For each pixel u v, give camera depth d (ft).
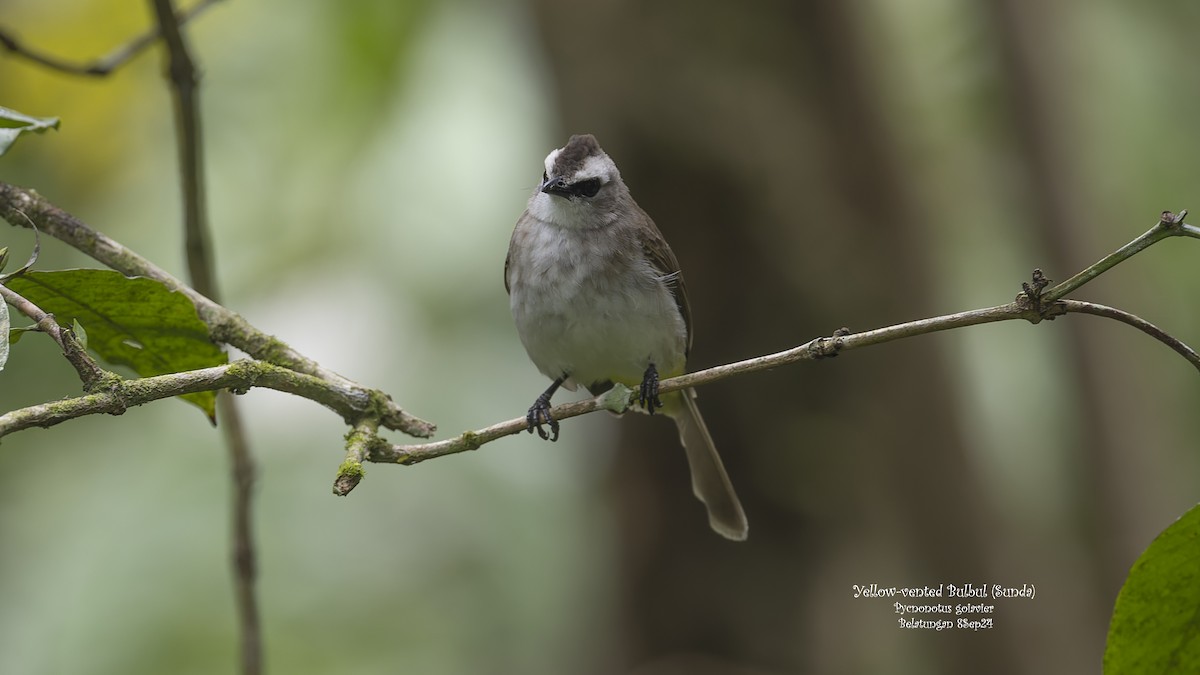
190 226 24.25
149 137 40.19
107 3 38.42
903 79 40.01
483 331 38.93
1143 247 16.56
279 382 17.42
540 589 39.29
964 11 40.40
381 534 39.17
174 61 24.16
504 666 38.78
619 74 36.73
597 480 40.09
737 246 37.19
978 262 41.75
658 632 37.83
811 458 37.06
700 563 37.78
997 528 37.96
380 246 38.93
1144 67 41.11
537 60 38.37
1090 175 39.37
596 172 27.37
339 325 38.73
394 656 38.29
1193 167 40.57
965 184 40.68
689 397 28.94
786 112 36.70
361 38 38.96
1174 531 15.02
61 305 18.28
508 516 39.37
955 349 38.22
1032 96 38.88
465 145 38.14
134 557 36.68
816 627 36.76
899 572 37.40
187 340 19.04
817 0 36.81
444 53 39.01
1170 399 41.29
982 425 38.93
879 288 37.06
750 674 36.73
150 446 38.52
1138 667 15.72
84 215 39.40
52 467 38.70
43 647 35.58
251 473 24.53
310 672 37.52
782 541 37.50
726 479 28.94
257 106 39.60
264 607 37.70
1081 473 40.22
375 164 38.70
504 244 38.17
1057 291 16.97
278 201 39.40
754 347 37.35
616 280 27.17
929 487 37.11
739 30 36.73
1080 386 39.45
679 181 36.99
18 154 38.86
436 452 17.90
